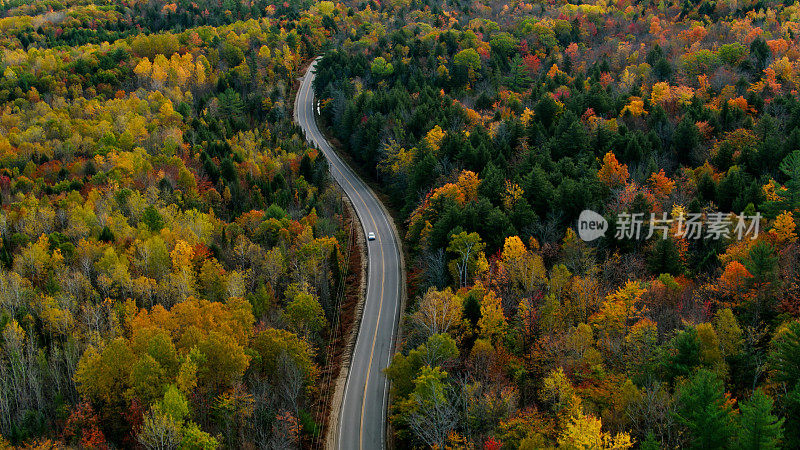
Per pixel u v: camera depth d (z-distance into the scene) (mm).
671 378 56656
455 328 73625
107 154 128000
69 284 83688
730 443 44750
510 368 66000
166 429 58625
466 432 58844
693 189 94250
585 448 47875
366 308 94812
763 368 55812
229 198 119625
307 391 75062
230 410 65375
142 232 96562
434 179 114062
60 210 105250
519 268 77438
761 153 98875
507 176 106000
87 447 60531
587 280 71312
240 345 72062
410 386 66812
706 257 78625
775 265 66375
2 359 71000
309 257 91875
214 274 87688
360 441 70062
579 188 88500
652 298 70062
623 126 116500
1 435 61625
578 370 61000
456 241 85938
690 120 111500
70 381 73062
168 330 73812
